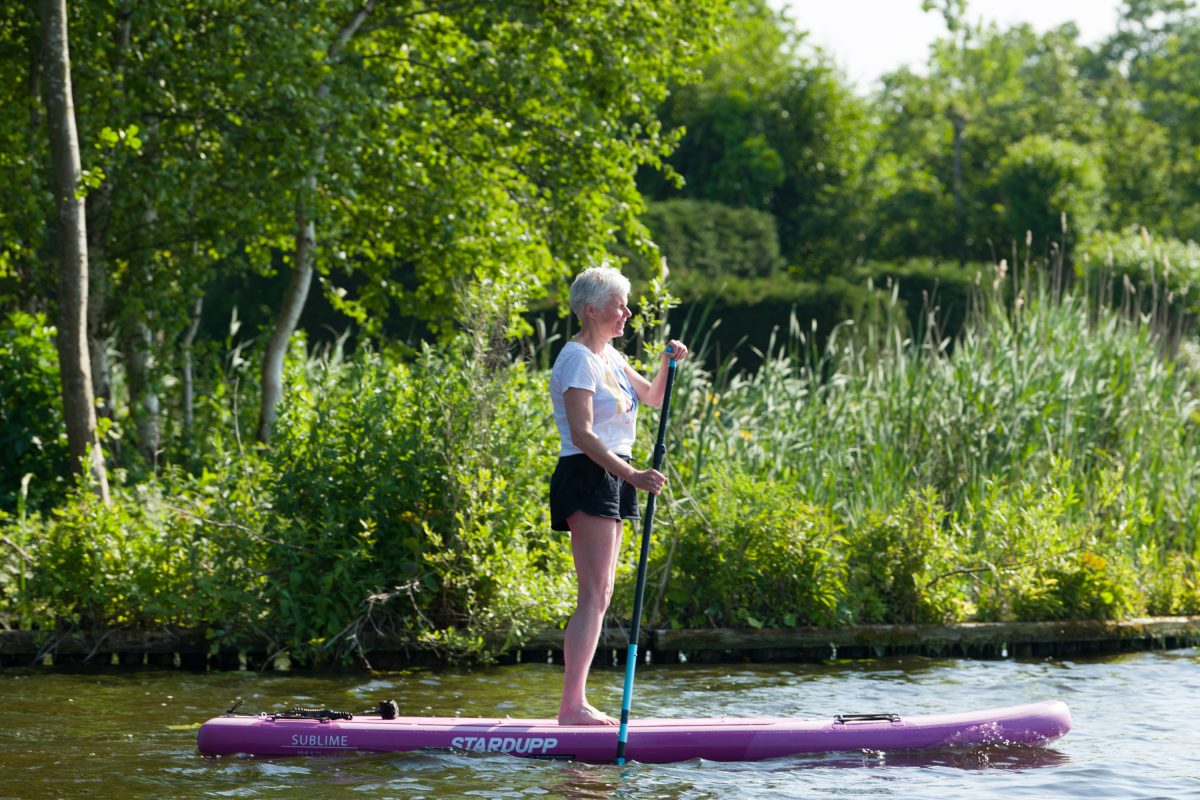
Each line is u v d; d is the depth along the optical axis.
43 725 9.02
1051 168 42.72
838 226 49.44
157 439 17.39
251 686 10.62
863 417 15.35
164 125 16.64
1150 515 14.73
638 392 8.85
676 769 7.88
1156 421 16.05
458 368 12.39
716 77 48.81
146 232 16.83
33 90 16.48
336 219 17.39
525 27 18.92
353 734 8.16
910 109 56.44
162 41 15.38
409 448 12.09
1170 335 20.03
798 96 49.56
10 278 16.89
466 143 18.78
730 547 12.70
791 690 10.78
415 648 11.78
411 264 30.42
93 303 16.61
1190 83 75.88
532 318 28.69
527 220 19.25
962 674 11.66
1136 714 9.72
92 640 11.54
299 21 15.84
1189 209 57.97
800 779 7.66
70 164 13.51
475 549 11.82
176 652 11.59
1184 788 7.48
